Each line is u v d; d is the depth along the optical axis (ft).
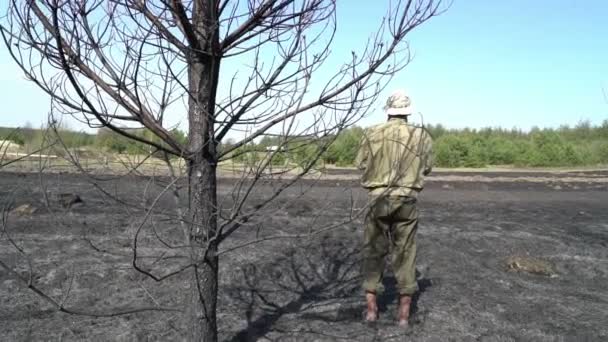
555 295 19.30
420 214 34.58
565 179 64.44
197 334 11.30
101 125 9.78
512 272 22.31
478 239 27.04
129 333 14.11
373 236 15.49
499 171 79.20
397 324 15.71
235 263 20.76
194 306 11.30
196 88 10.48
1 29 8.63
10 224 24.90
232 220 10.36
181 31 10.37
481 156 91.35
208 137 10.68
